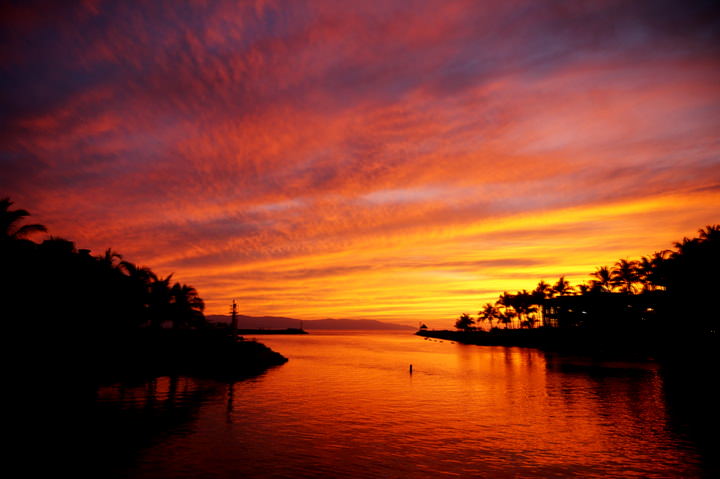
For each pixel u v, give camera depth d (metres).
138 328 52.69
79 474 15.32
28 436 19.88
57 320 35.28
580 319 98.25
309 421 23.80
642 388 37.03
